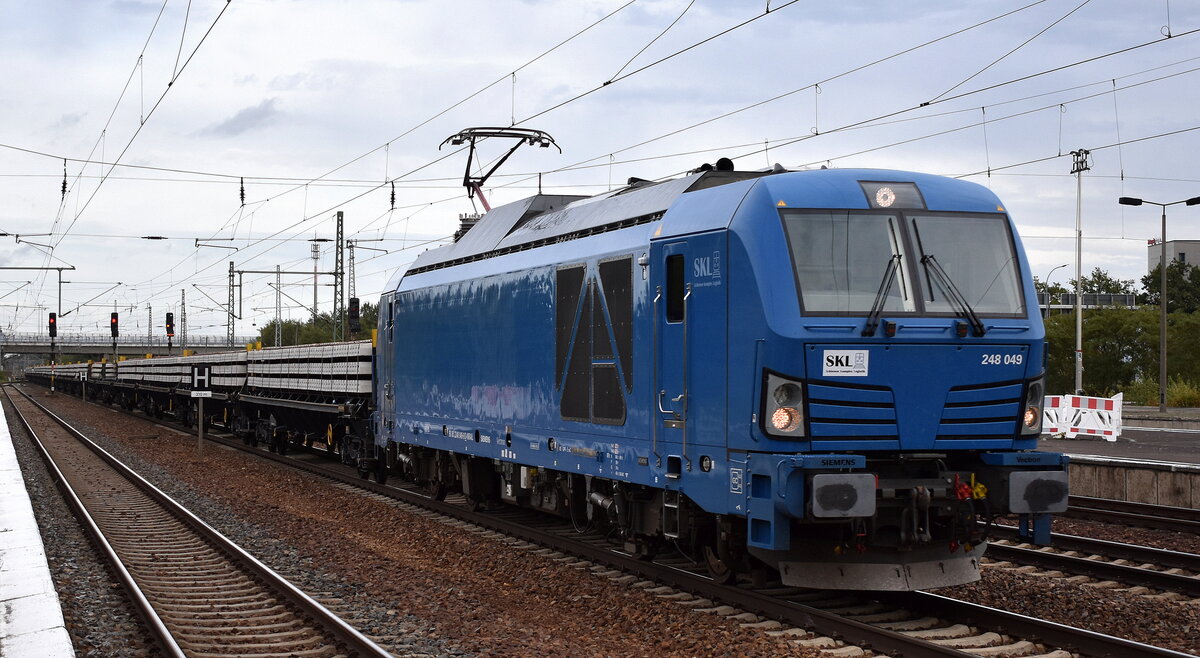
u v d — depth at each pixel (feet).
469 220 58.29
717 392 30.63
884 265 29.76
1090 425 92.12
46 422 150.51
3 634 28.02
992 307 30.30
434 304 54.49
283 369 94.73
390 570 39.73
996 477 30.07
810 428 28.48
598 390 37.50
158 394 158.10
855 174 31.01
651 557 37.88
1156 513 49.73
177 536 49.57
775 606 30.14
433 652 27.63
